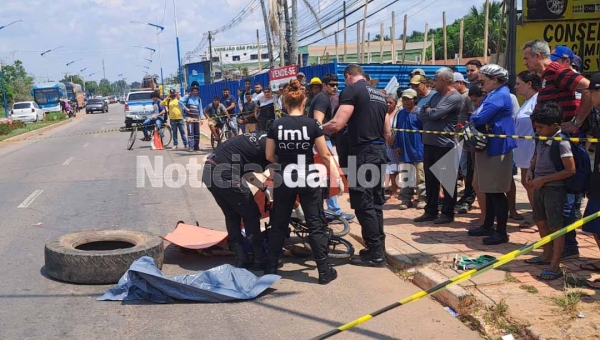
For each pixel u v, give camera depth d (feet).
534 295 14.24
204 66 154.81
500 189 18.63
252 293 15.92
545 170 15.52
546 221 16.02
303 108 17.20
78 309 15.29
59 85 167.02
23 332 13.85
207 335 13.64
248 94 47.65
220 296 15.67
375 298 15.80
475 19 116.06
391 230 21.72
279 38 70.90
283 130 16.58
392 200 27.55
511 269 16.30
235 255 18.56
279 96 39.58
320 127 16.79
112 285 17.08
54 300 15.93
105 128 97.66
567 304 13.29
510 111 18.76
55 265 17.24
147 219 26.12
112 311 15.14
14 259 19.79
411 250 18.89
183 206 29.07
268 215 19.25
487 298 14.20
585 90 16.37
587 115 16.63
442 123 21.66
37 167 45.57
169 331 13.87
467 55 118.73
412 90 25.34
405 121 25.53
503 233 19.13
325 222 17.44
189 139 54.80
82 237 18.85
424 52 54.65
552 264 15.43
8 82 209.36
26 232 23.75
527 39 32.58
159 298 15.80
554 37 32.50
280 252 18.10
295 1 62.64
